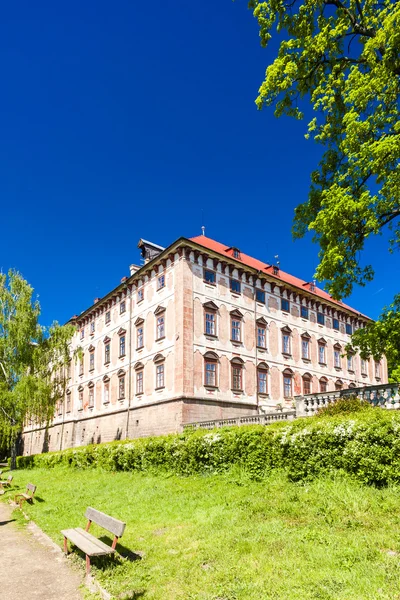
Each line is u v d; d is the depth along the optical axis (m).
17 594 7.76
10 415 36.75
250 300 37.75
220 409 32.44
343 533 8.71
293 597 6.39
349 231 15.73
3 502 18.83
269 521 10.15
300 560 7.73
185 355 31.20
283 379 39.00
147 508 13.61
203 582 7.32
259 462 15.06
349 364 48.44
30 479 26.47
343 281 16.34
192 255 33.69
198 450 17.94
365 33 15.51
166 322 33.66
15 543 11.42
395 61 13.86
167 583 7.53
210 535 9.82
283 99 16.95
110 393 40.62
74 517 13.63
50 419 38.84
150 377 34.75
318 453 13.16
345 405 15.67
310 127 17.52
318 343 44.59
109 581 8.01
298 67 16.17
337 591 6.43
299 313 43.06
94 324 46.44
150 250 41.16
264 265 44.50
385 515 9.40
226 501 12.85
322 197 17.52
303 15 15.88
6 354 37.53
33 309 39.22
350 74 15.14
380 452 11.47
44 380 38.31
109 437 39.19
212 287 34.59
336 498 10.84
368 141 14.80
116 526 8.97
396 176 13.90
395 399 15.45
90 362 46.09
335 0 15.73
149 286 36.91
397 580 6.55
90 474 24.16
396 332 16.94
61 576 8.67
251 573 7.41
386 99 14.80
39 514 14.64
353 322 51.00
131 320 38.94
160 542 9.88
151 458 21.00
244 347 35.97
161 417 32.19
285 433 14.45
